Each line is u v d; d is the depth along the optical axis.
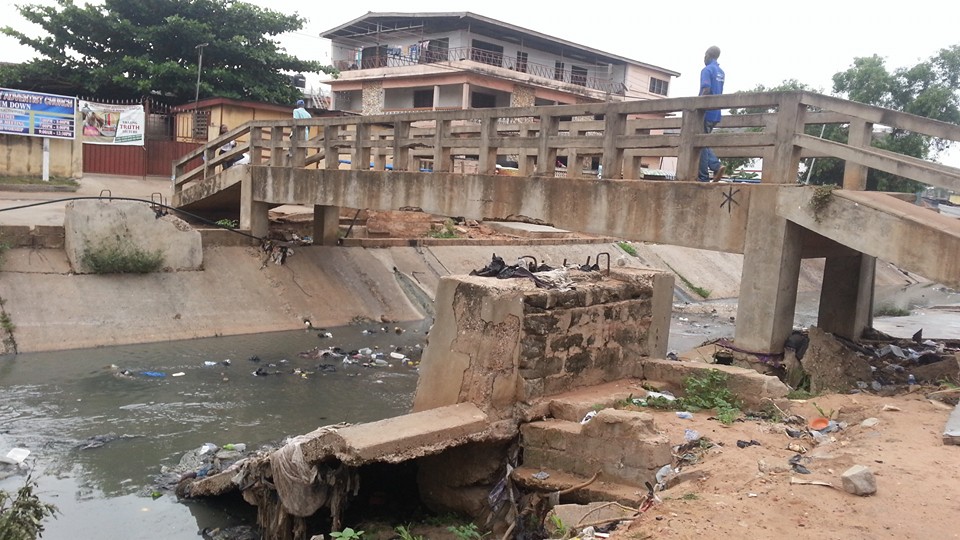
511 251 24.39
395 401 11.70
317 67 30.56
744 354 9.18
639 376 8.45
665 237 10.11
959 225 8.35
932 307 25.31
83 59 27.61
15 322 13.19
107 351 13.41
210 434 9.84
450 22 37.53
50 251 15.02
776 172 9.22
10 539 5.50
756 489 4.94
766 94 9.25
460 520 6.90
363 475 7.39
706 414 7.21
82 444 9.27
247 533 7.10
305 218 21.55
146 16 27.73
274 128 17.19
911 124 8.85
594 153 11.71
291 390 11.96
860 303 11.62
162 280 15.62
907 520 4.29
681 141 10.05
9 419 9.92
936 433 6.00
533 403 7.02
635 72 44.00
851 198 8.40
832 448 5.87
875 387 9.09
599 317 7.87
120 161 24.53
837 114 10.27
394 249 21.27
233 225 19.05
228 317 15.70
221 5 28.62
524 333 6.98
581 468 6.36
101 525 7.19
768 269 9.09
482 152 12.52
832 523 4.30
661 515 4.58
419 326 17.91
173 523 7.30
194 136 26.59
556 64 41.59
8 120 20.64
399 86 38.69
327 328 16.70
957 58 27.38
